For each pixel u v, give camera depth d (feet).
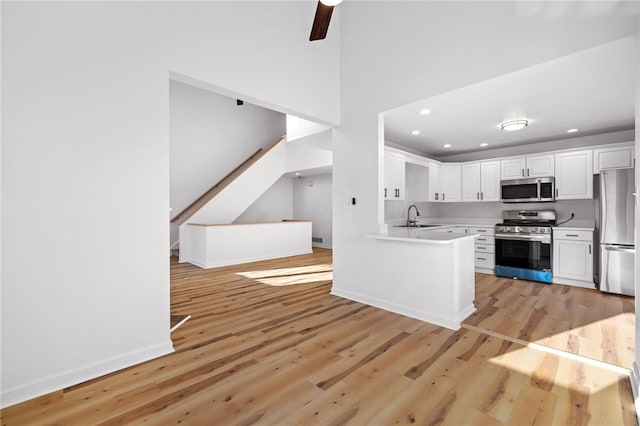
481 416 5.05
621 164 12.91
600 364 6.64
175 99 24.13
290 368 6.58
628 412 5.12
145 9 6.91
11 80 5.37
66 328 5.94
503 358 6.97
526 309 10.31
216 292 12.75
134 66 6.75
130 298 6.74
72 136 5.99
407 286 9.87
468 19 8.38
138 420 4.97
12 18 5.37
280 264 19.56
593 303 10.96
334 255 12.25
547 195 14.85
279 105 9.64
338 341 7.91
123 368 6.57
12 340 5.40
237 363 6.80
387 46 10.29
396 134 14.89
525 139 15.85
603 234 12.33
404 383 6.01
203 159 25.68
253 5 8.98
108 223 6.44
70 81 5.96
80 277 6.10
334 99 11.61
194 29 7.69
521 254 14.89
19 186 5.46
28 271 5.55
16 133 5.42
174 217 24.00
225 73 8.28
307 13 10.53
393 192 14.42
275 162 25.44
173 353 7.27
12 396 5.36
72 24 5.98
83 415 5.08
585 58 7.30
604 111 11.43
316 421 4.96
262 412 5.17
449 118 12.34
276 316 9.78
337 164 12.02
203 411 5.20
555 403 5.37
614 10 6.25
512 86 9.10
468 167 17.80
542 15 7.18
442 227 17.29
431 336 8.19
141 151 6.89
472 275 10.23
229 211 22.53
